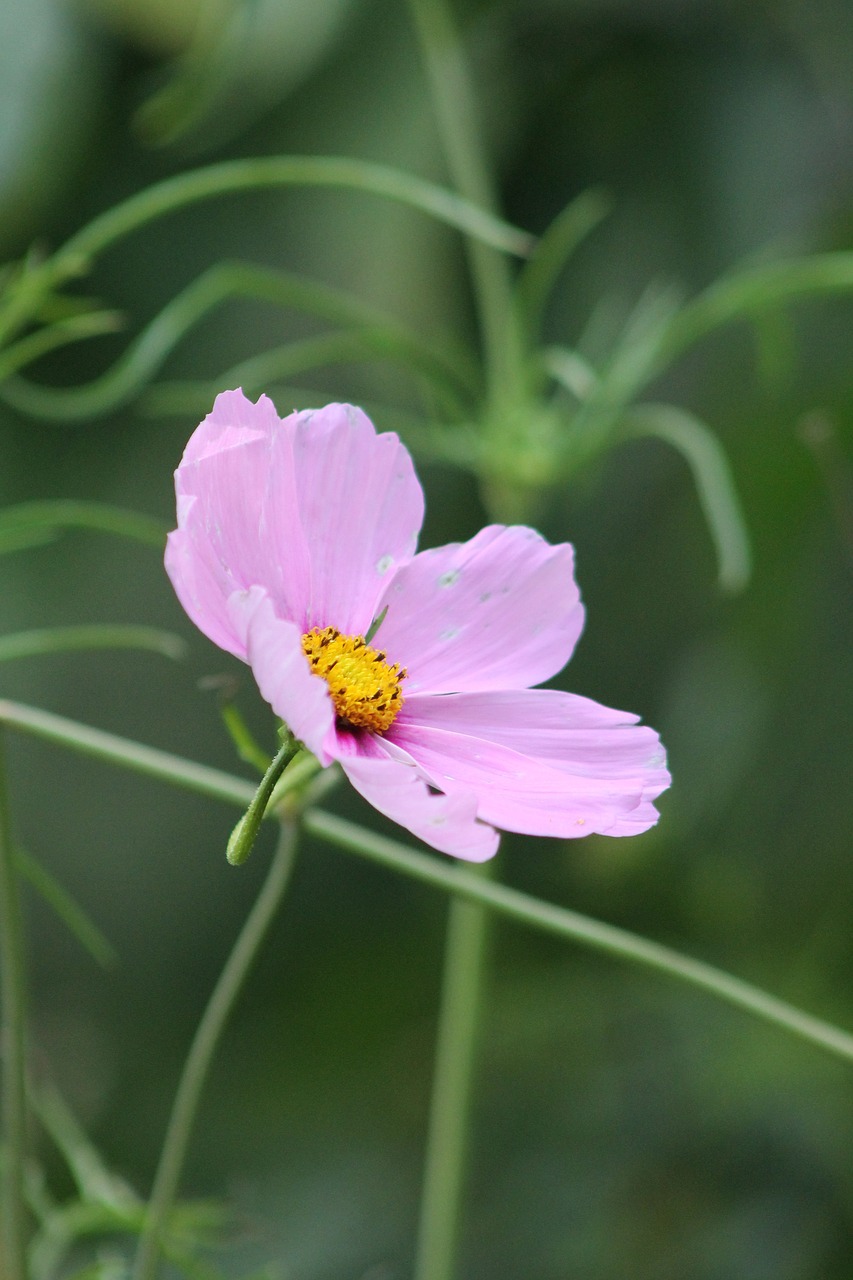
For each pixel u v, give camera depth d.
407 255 1.15
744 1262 1.12
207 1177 1.25
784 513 1.14
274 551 0.76
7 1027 0.78
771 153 1.22
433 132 1.14
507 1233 1.17
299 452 0.77
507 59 1.19
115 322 0.85
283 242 1.26
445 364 0.91
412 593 0.77
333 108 1.15
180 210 1.26
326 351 0.93
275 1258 1.16
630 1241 1.15
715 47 1.22
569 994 1.24
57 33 1.08
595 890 1.25
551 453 0.92
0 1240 0.81
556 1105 1.22
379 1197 1.23
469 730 0.77
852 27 1.19
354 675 0.76
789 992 1.16
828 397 1.13
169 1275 0.85
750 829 1.18
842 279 0.90
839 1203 1.12
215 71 0.93
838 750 1.15
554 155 1.25
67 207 1.19
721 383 1.21
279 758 0.73
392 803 0.72
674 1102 1.19
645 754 0.76
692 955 1.21
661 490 1.26
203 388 0.90
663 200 1.25
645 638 1.27
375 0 1.13
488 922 0.90
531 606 0.77
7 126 1.09
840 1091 1.13
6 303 0.86
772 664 1.15
